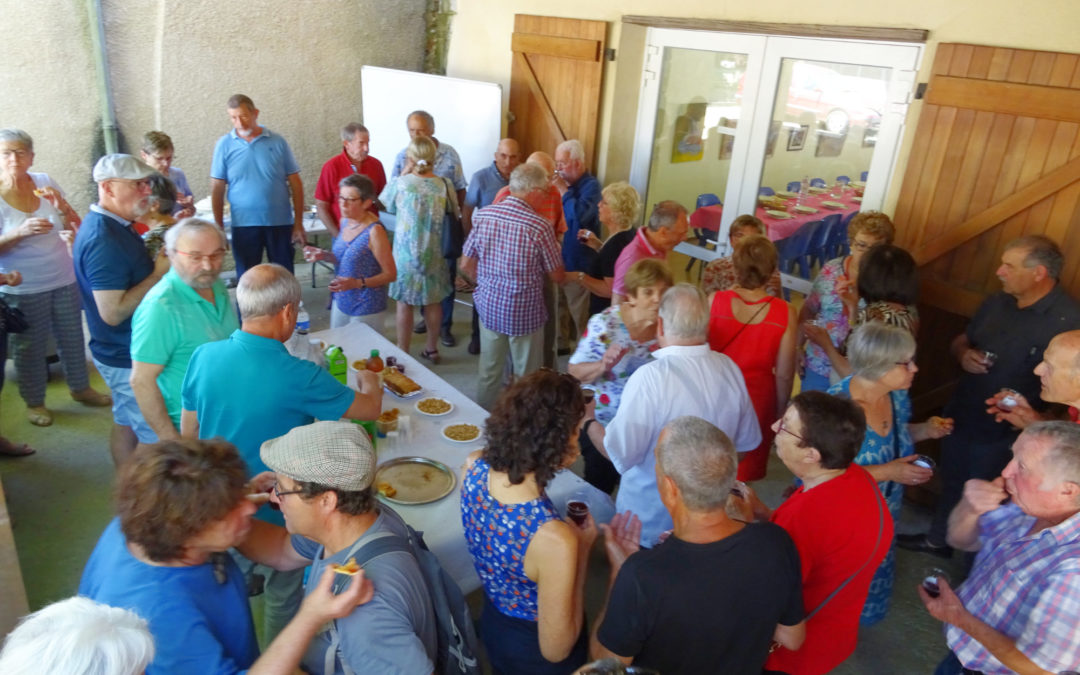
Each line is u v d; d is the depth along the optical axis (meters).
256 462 2.18
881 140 4.01
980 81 3.41
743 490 2.25
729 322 2.88
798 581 1.64
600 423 2.87
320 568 1.55
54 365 4.71
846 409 1.83
